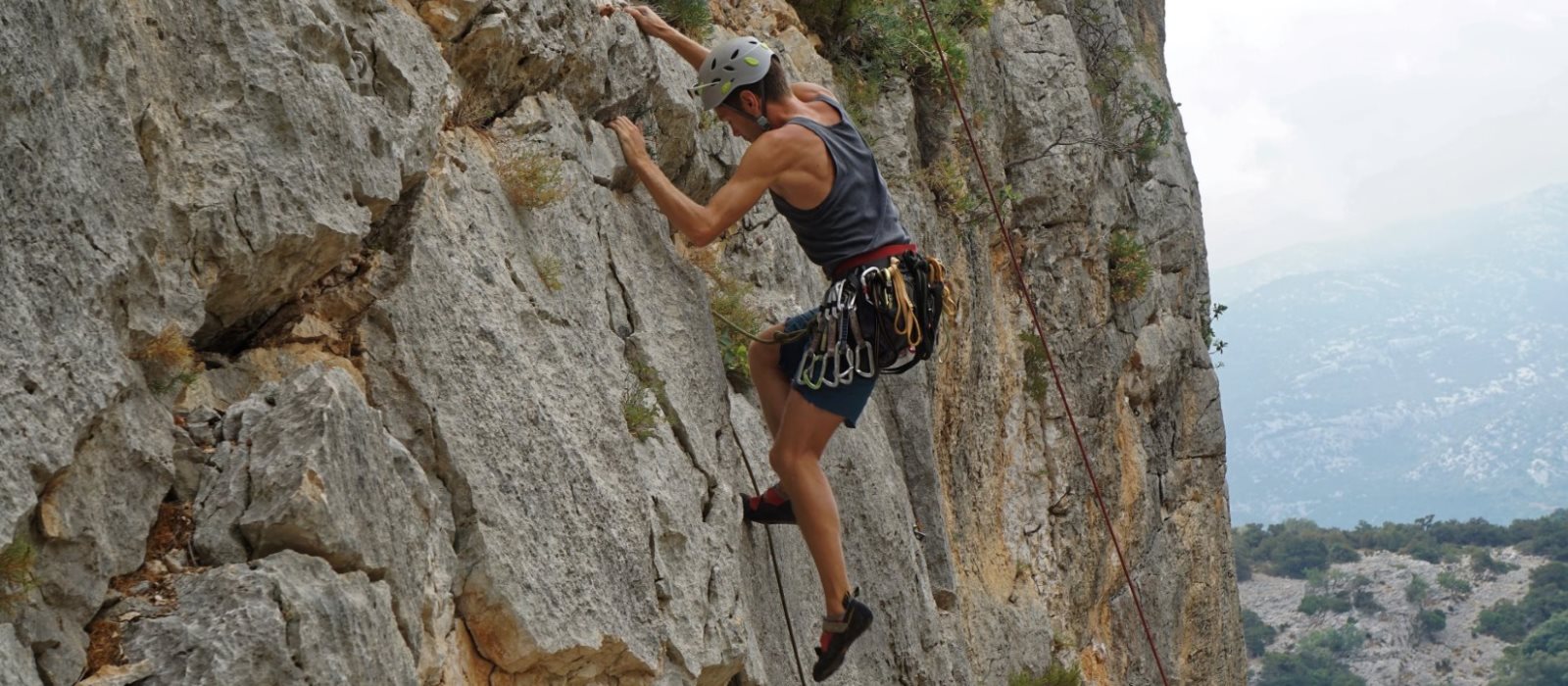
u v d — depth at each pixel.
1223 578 16.78
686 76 5.76
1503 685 126.62
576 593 3.78
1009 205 11.93
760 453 5.32
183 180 3.07
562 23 4.82
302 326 3.47
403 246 3.72
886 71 9.41
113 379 2.70
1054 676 10.98
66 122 2.71
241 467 2.89
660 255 5.16
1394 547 159.12
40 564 2.52
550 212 4.51
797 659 4.92
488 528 3.56
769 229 6.37
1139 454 14.54
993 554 11.14
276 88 3.28
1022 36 12.66
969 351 10.33
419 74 3.88
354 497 2.97
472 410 3.70
